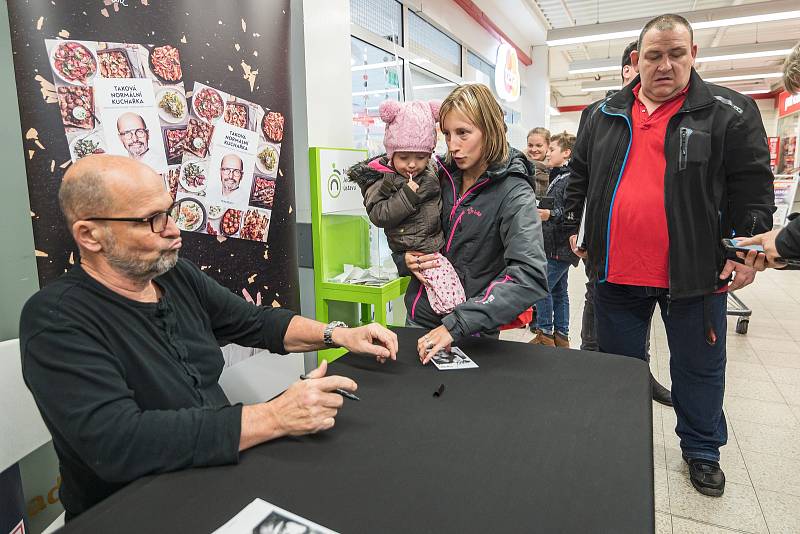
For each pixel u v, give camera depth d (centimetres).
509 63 648
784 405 245
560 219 302
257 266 179
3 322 129
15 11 109
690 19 569
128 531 62
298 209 233
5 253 129
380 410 94
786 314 412
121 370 86
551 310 331
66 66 118
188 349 102
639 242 161
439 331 121
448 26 530
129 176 87
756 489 179
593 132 178
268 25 173
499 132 132
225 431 77
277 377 203
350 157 235
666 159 153
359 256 247
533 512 64
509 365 116
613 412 92
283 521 63
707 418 173
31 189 114
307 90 223
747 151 147
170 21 141
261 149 176
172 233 94
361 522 63
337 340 117
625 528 61
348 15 252
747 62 1091
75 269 92
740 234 155
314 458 78
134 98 133
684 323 164
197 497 69
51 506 144
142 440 75
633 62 170
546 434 84
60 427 77
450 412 93
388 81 408
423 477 72
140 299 97
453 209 146
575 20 773
